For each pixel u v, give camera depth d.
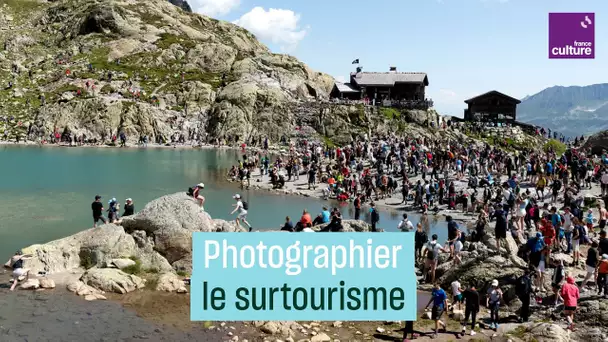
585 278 21.39
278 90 100.62
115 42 119.38
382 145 60.94
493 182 46.78
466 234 33.31
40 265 23.02
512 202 36.03
